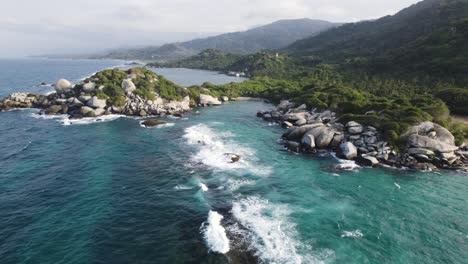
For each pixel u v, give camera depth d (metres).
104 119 76.44
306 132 57.62
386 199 35.50
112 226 28.41
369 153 48.88
